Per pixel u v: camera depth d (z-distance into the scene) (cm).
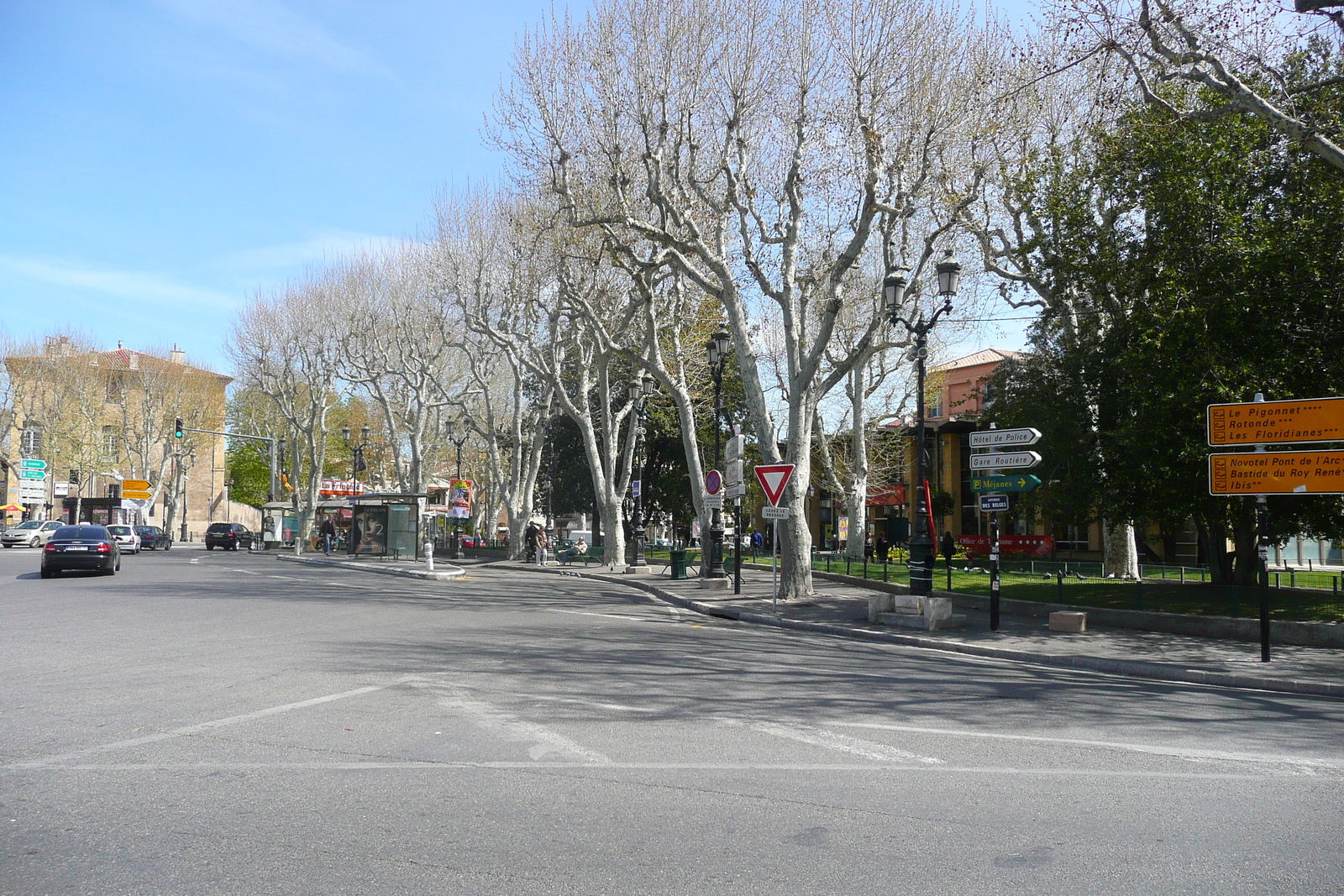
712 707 860
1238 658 1339
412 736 721
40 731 729
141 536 5509
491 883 424
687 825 511
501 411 5128
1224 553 2277
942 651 1486
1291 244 1570
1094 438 1969
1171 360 1638
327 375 4875
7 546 5397
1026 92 2080
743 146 2164
